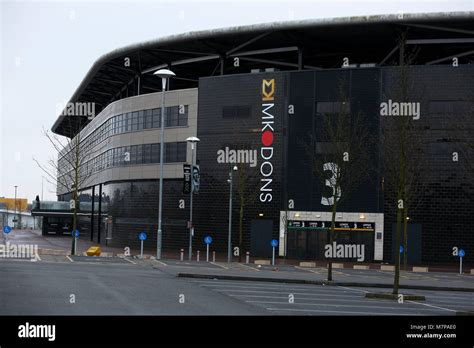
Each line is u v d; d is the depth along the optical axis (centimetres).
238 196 5053
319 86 4906
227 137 5159
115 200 6144
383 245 4672
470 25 4719
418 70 4669
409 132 2580
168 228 5506
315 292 2242
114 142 6209
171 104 5553
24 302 1483
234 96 5169
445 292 2620
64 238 8119
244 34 5084
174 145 5503
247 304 1711
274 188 4947
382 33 4978
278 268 3738
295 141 4928
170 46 5547
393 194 4653
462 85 4594
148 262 3606
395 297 2139
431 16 4584
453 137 4316
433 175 4578
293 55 5638
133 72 6588
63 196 10219
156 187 5656
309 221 4838
